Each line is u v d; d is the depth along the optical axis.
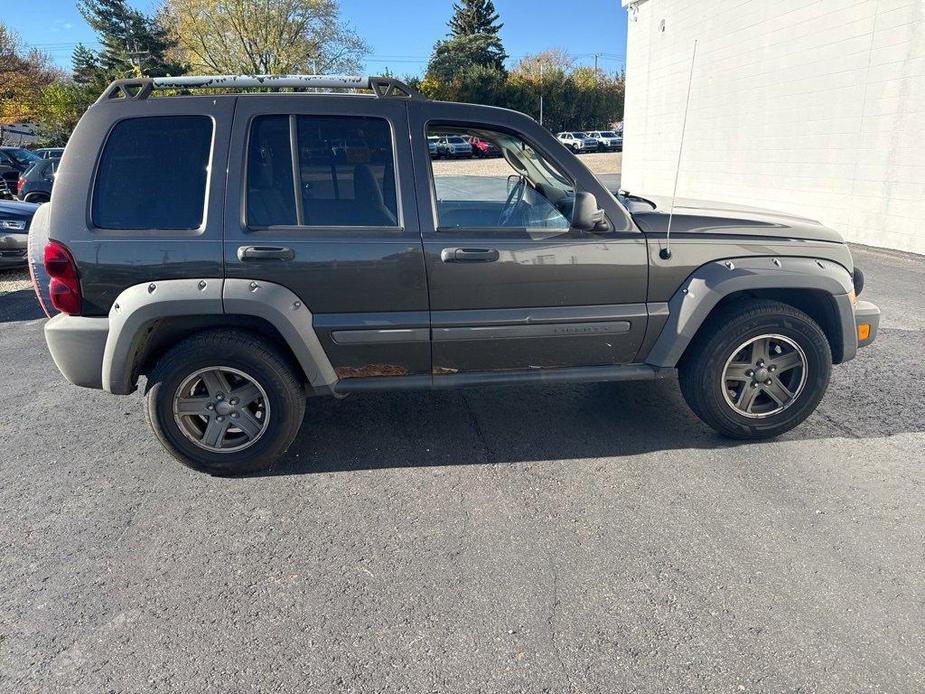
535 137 3.16
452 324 3.11
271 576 2.51
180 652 2.13
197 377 3.08
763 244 3.31
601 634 2.17
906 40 8.23
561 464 3.34
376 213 3.04
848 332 3.43
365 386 3.21
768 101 11.05
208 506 3.01
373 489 3.13
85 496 3.10
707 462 3.31
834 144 9.65
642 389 4.33
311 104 3.01
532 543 2.68
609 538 2.70
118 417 4.04
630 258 3.17
